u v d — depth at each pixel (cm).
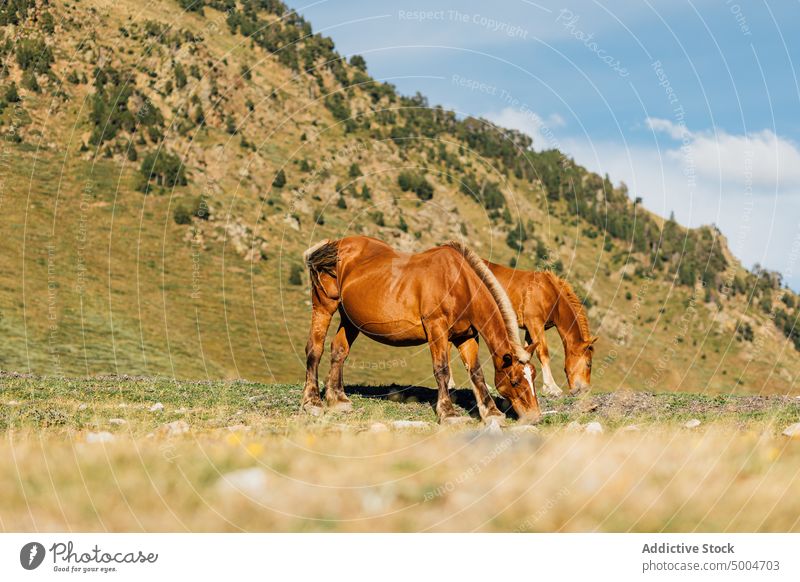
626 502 698
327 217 11312
